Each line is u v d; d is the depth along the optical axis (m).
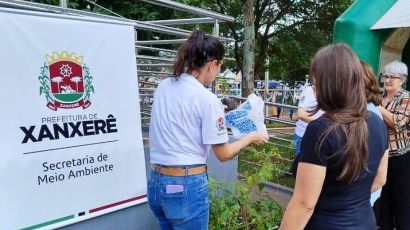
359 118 1.41
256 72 16.02
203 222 2.06
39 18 2.04
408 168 3.15
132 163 2.60
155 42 3.99
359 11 4.12
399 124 3.10
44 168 2.12
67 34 2.18
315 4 14.45
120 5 4.95
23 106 2.01
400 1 4.02
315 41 15.08
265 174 3.24
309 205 1.44
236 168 3.78
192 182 1.98
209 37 2.02
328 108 1.47
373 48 4.09
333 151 1.38
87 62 2.29
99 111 2.37
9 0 2.22
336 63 1.44
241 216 3.07
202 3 11.94
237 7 13.37
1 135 1.94
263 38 15.11
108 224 2.50
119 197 2.53
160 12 5.29
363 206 1.52
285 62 16.42
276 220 3.18
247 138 2.15
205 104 1.92
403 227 3.26
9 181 1.98
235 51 14.27
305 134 1.46
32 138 2.05
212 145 1.99
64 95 2.18
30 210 2.07
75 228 2.31
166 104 2.00
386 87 3.29
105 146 2.41
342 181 1.43
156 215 2.17
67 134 2.21
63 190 2.21
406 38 5.06
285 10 14.63
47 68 2.10
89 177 2.34
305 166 1.43
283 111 17.66
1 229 1.97
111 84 2.43
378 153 1.51
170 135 1.97
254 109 2.23
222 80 6.77
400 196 3.22
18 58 1.98
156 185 2.04
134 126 2.60
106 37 2.38
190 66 2.00
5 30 1.92
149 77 5.71
